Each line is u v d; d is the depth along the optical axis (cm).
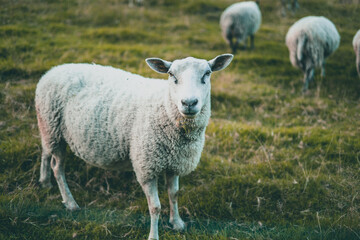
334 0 1135
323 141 486
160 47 845
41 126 362
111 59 716
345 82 704
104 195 386
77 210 357
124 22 1002
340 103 609
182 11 1202
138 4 1198
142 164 306
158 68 308
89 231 321
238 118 569
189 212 354
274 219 350
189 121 290
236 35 898
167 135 298
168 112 291
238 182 395
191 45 902
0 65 614
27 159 406
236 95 629
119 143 321
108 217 344
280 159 447
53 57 695
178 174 325
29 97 523
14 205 336
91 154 336
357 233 318
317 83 698
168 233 324
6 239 303
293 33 690
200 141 314
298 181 401
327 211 361
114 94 331
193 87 263
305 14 1166
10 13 911
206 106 299
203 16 1194
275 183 392
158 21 1066
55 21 934
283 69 782
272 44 981
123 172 412
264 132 502
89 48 766
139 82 343
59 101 343
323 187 393
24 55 684
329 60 836
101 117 323
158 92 312
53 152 364
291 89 689
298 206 371
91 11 1022
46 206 351
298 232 320
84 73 353
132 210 356
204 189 386
